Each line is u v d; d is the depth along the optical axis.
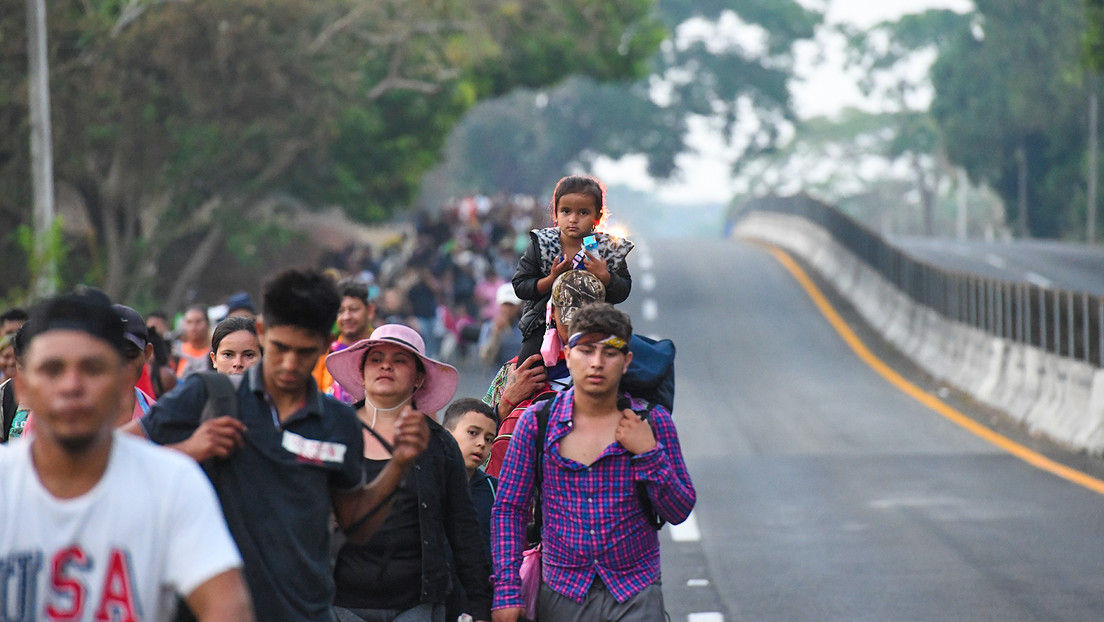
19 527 8.52
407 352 14.90
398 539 14.38
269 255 115.88
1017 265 125.31
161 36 75.12
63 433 8.31
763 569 27.48
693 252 137.62
